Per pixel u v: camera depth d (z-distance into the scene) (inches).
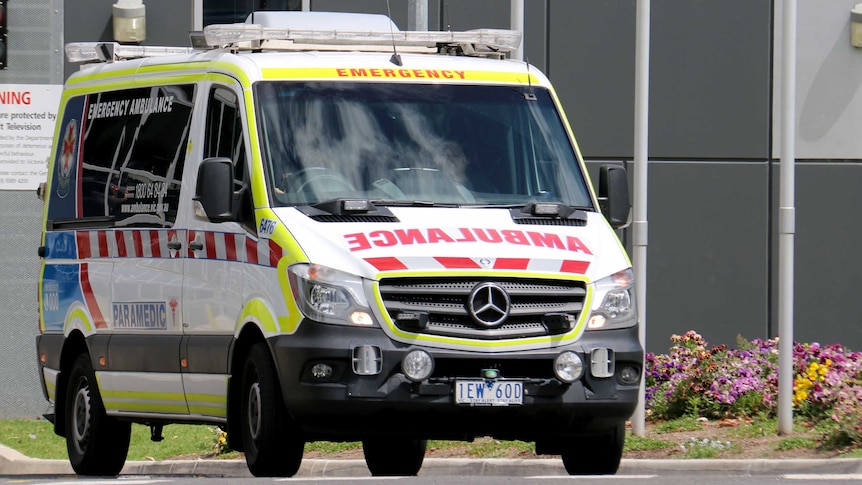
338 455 1566.2
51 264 1327.5
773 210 2097.7
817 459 1320.1
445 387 929.5
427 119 1066.7
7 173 2021.4
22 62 2015.3
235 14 2044.8
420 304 933.8
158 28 2041.1
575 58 2075.5
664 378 1657.2
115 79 1252.5
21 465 1660.9
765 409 1572.3
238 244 1027.9
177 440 1777.8
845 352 1754.4
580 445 1050.1
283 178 1013.2
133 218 1185.4
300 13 1331.2
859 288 2103.8
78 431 1294.3
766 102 2096.5
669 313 2089.1
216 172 1008.9
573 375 948.0
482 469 1409.9
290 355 937.5
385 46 1162.6
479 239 968.3
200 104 1117.1
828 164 2103.8
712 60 2089.1
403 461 1359.5
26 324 2036.2
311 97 1056.2
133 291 1173.7
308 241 956.6
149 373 1151.0
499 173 1056.2
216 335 1055.6
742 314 2094.0
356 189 1019.9
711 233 2090.3
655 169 2089.1
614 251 1005.8
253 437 998.4
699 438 1467.8
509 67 1129.4
